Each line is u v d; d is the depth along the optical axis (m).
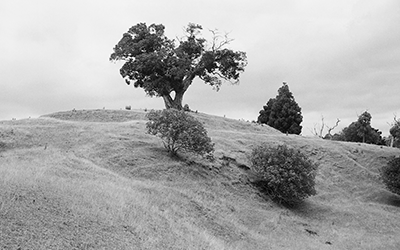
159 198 20.83
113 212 14.59
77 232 11.48
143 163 28.55
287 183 29.94
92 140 32.81
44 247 9.74
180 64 50.50
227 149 37.81
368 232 27.81
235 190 29.86
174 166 29.17
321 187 37.97
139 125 40.44
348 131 73.75
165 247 13.24
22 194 12.98
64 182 17.27
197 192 26.02
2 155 25.84
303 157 31.02
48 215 11.97
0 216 10.62
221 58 54.22
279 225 25.28
